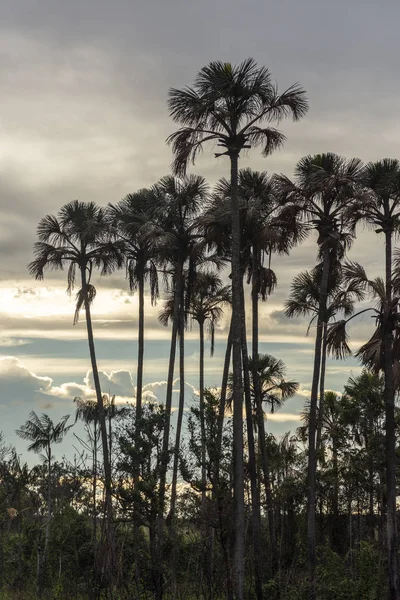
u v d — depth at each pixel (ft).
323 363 158.92
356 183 121.29
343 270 115.03
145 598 122.21
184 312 160.04
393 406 116.06
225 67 109.50
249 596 123.03
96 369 168.14
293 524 144.77
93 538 143.13
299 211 125.49
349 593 114.32
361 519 166.09
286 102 110.63
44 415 169.99
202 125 111.55
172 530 119.96
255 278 138.10
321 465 155.84
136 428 119.03
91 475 127.65
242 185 138.72
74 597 143.64
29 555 182.50
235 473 106.32
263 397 141.38
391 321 114.42
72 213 170.81
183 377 161.27
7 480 173.47
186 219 150.10
